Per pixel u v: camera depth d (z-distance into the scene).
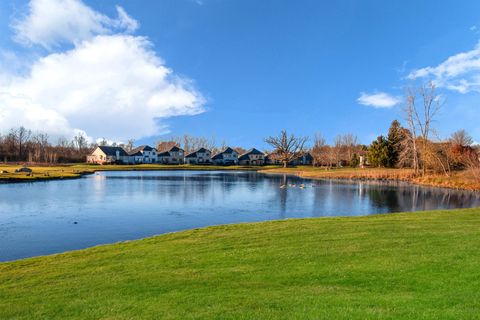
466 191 34.28
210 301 6.11
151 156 120.50
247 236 11.52
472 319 4.95
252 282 7.08
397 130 67.06
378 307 5.51
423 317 5.06
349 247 9.47
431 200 27.81
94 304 6.25
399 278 6.90
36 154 95.06
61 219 19.38
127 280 7.49
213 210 22.84
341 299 5.91
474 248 8.84
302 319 5.20
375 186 40.72
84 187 37.72
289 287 6.72
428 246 9.22
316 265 8.02
